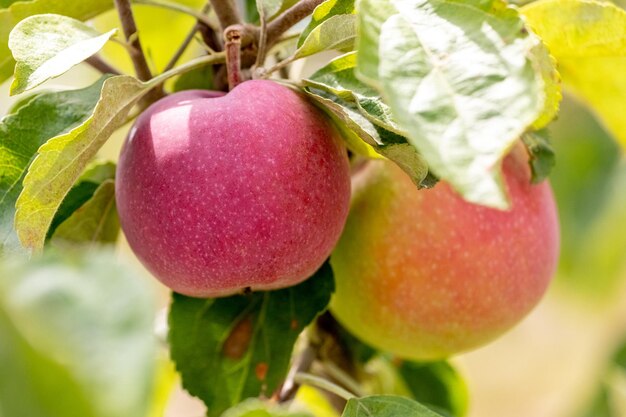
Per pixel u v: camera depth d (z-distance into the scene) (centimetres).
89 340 39
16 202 49
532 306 59
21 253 50
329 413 69
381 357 68
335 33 50
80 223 57
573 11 55
